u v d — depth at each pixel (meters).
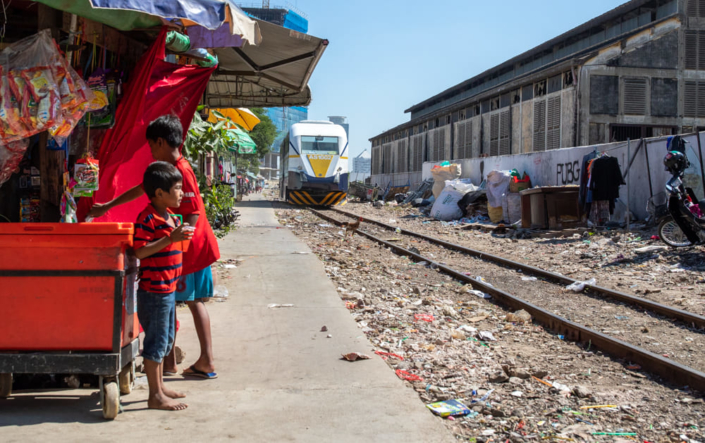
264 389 4.11
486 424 3.77
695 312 6.91
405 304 7.48
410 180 49.19
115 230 3.46
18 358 3.46
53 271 3.46
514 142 30.95
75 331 3.48
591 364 5.18
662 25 25.62
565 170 18.94
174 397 3.88
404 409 3.77
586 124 25.05
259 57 9.01
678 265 9.83
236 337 5.50
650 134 25.80
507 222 18.84
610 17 31.64
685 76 25.83
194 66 4.88
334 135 29.31
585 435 3.60
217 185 15.66
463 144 38.44
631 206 16.00
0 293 3.48
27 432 3.25
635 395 4.37
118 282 3.48
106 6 3.46
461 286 8.87
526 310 7.09
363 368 4.63
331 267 10.21
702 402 4.20
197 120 10.40
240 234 15.26
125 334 3.60
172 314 3.79
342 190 29.47
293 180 29.06
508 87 30.59
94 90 4.14
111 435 3.25
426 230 18.83
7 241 3.45
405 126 50.91
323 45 8.11
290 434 3.34
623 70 25.38
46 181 4.10
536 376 4.77
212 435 3.29
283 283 8.31
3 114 3.48
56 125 3.61
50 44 3.63
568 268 10.46
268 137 71.25
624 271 9.80
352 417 3.61
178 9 3.79
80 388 4.09
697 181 13.81
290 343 5.33
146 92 4.28
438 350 5.47
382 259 11.82
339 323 6.11
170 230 3.54
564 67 25.30
